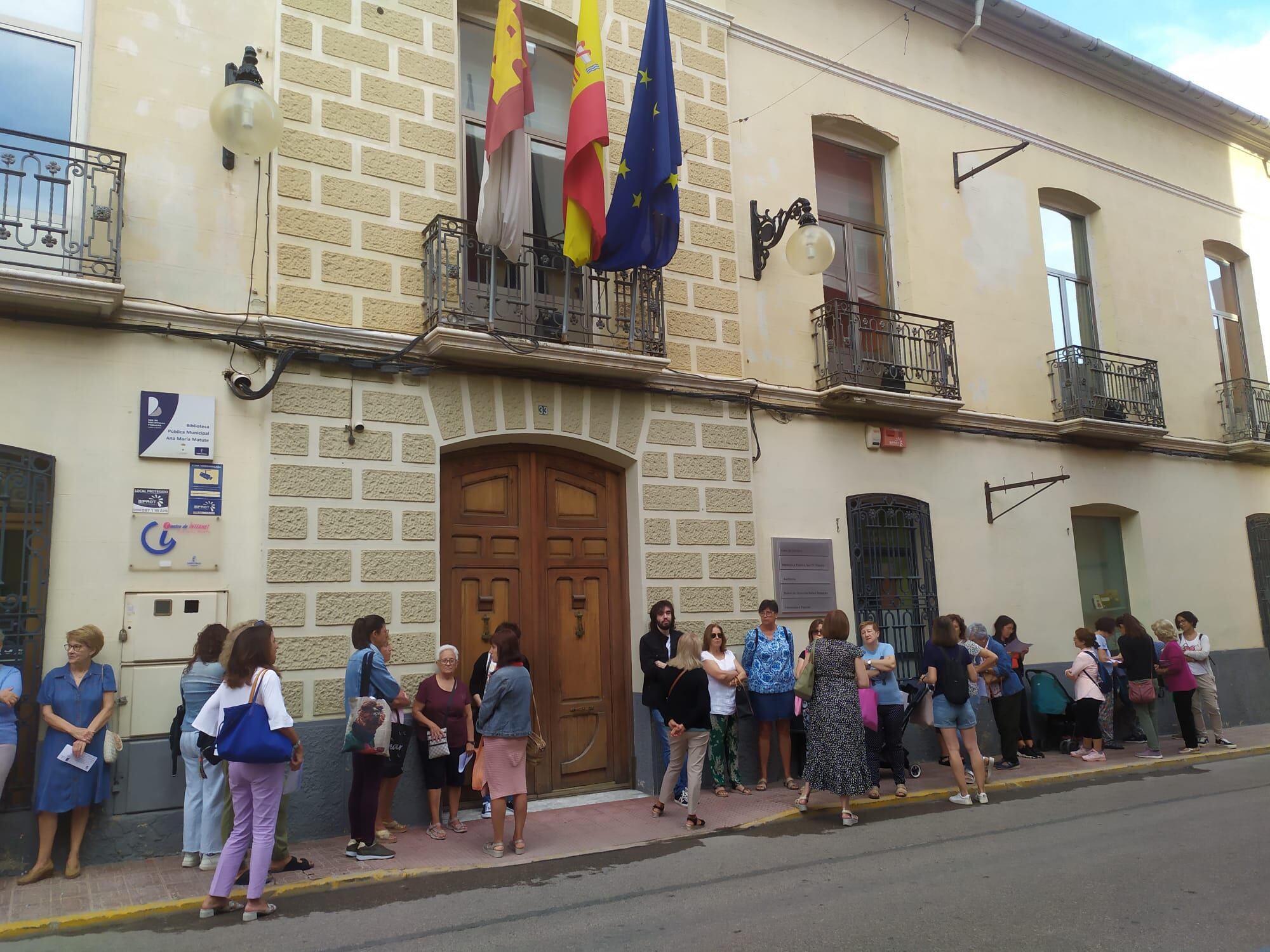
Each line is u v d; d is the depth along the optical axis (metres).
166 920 5.14
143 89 7.19
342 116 7.83
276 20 7.71
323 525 7.22
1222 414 14.56
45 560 6.30
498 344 7.81
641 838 6.92
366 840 6.18
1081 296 13.80
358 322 7.64
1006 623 10.68
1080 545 12.83
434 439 7.84
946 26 12.58
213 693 5.95
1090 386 12.55
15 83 6.84
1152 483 13.36
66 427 6.52
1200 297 14.88
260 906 5.14
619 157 9.45
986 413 11.65
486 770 6.48
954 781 9.09
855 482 10.47
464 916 5.12
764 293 10.24
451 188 8.30
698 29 10.16
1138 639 10.59
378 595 7.37
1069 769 9.73
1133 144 14.51
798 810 7.69
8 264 6.29
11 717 5.77
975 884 5.52
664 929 4.84
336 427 7.41
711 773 8.54
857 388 10.01
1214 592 13.73
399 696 6.53
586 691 8.66
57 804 5.83
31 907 5.31
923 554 10.81
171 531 6.75
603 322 8.98
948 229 12.02
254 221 7.45
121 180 6.68
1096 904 5.07
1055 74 13.73
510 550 8.45
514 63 8.22
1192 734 10.97
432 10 8.45
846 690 7.41
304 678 6.97
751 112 10.56
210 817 6.05
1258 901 5.11
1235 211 15.78
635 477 8.96
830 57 11.34
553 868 6.14
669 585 8.92
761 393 9.90
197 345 7.03
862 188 11.75
